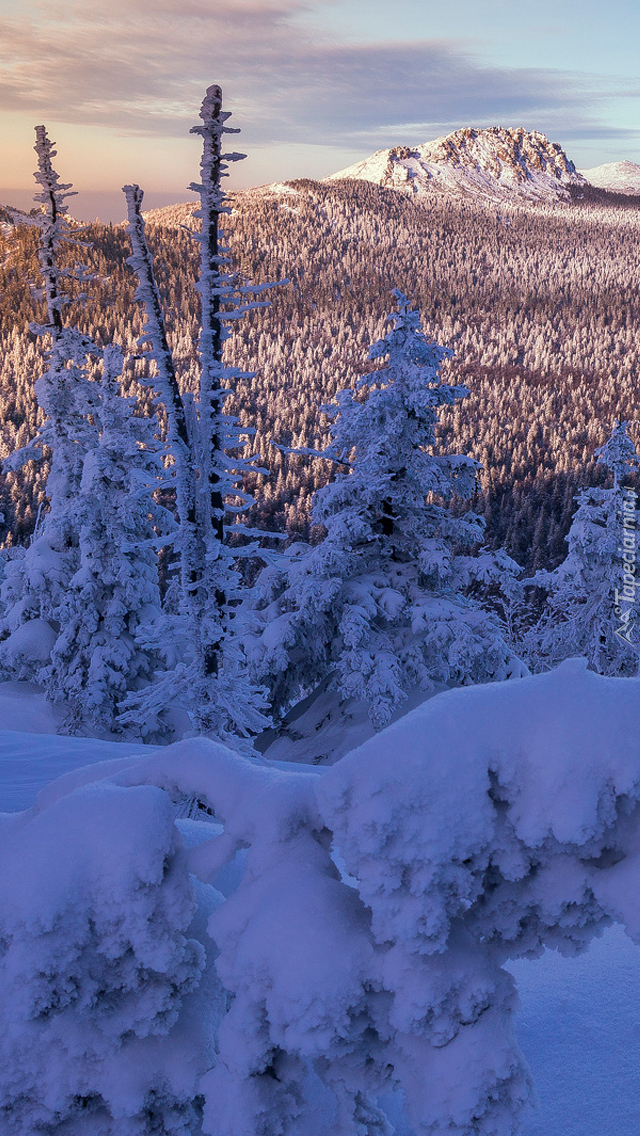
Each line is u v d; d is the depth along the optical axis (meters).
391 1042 1.79
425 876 1.68
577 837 1.61
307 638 22.27
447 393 21.20
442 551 21.31
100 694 23.75
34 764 12.01
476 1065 1.65
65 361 25.80
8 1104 2.00
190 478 12.93
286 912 1.82
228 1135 1.79
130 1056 2.09
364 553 22.48
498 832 1.74
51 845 2.08
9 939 2.04
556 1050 3.18
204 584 13.38
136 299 11.84
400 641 21.38
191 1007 2.23
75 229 25.22
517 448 176.00
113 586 24.81
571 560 29.14
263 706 13.69
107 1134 2.06
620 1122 2.71
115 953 2.02
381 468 21.00
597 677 1.82
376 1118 1.98
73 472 25.80
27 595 26.55
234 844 2.09
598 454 29.16
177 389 12.56
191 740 2.37
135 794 2.16
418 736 1.77
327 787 1.76
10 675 27.14
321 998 1.70
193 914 2.16
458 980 1.69
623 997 3.53
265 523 136.50
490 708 1.81
